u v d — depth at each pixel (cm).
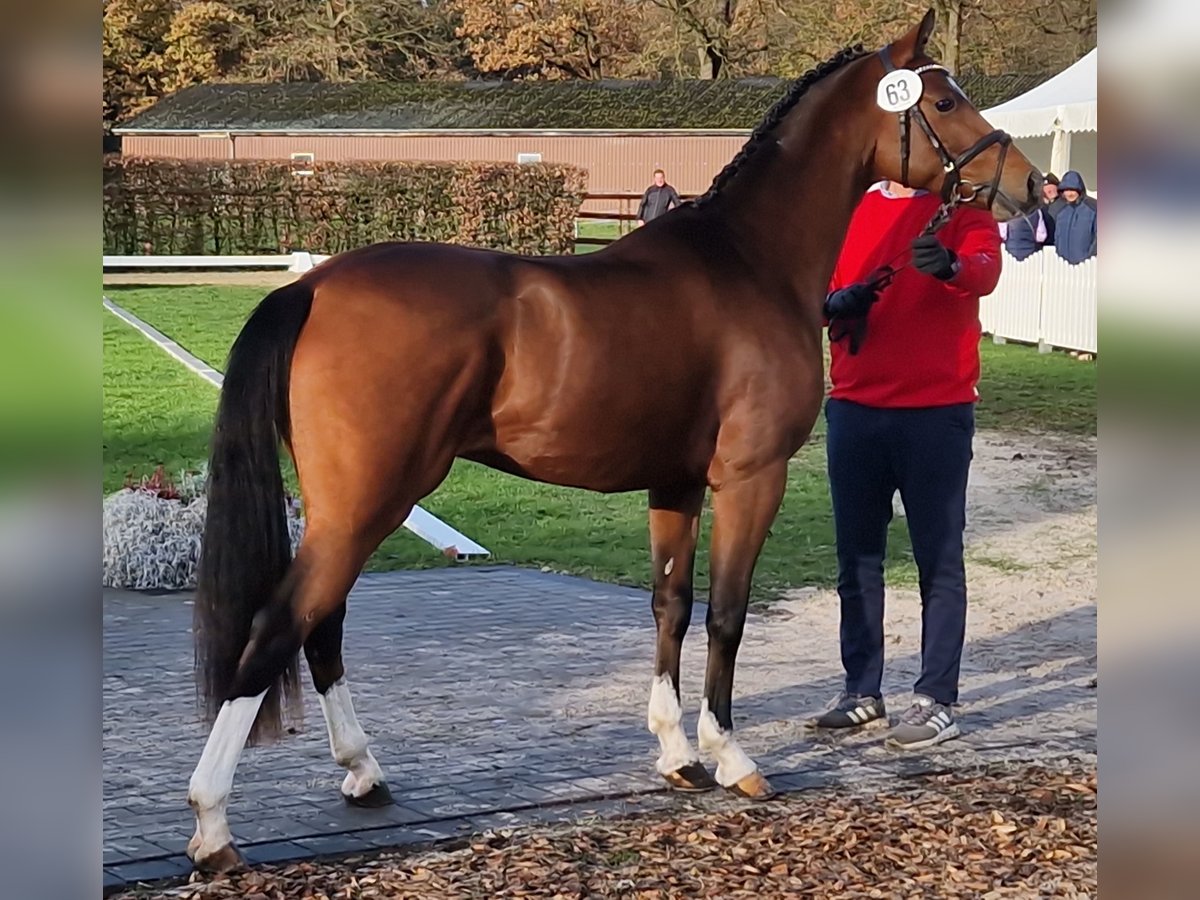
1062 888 388
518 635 698
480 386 421
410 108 4750
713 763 513
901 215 549
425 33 5269
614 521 987
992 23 3422
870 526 558
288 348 403
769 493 472
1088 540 921
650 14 4306
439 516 993
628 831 436
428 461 414
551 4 4994
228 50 5294
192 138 4741
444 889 387
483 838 429
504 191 3045
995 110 2189
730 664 477
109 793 474
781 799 473
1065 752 531
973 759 522
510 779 491
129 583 788
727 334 462
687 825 440
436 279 416
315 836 434
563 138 4597
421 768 502
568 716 568
